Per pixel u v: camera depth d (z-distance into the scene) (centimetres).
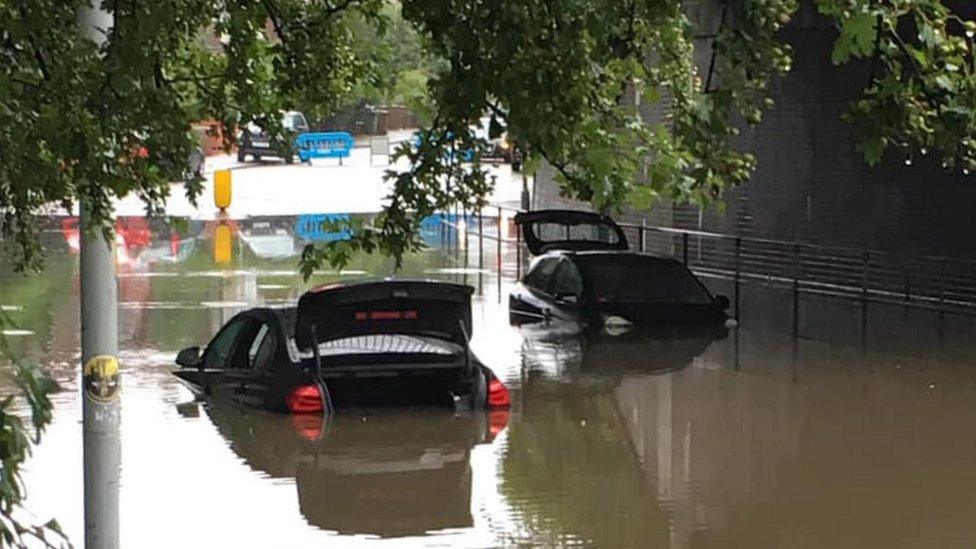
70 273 2673
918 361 1806
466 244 3428
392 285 1431
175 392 1609
